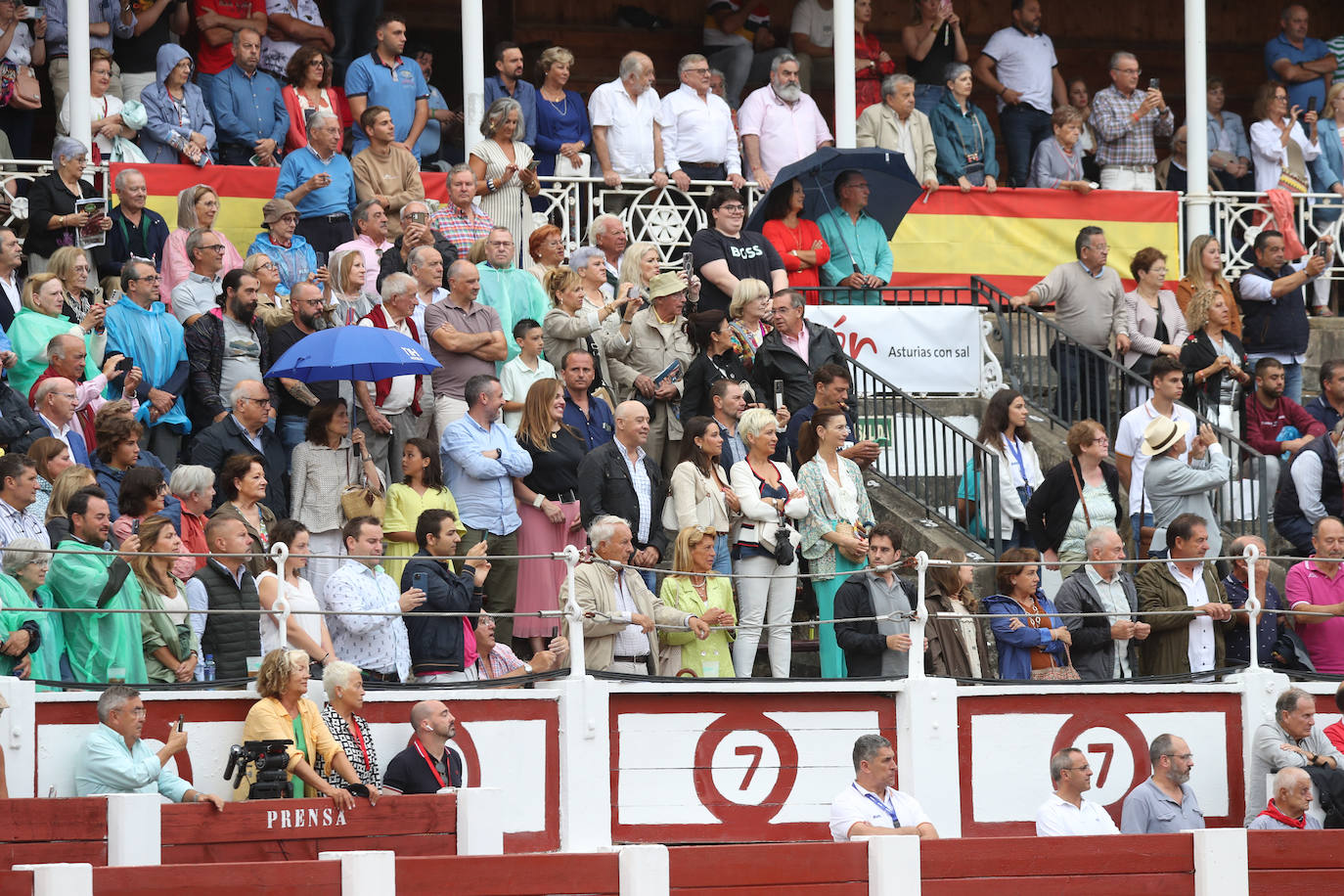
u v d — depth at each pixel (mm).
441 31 73125
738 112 62875
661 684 38812
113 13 58875
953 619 42188
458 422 44250
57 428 42594
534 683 39500
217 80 58031
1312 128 67875
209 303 49469
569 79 73375
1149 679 42062
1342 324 64125
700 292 53344
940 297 59438
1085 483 48000
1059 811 38719
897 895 33781
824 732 39938
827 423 44469
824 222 58625
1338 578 45125
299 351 44031
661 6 74062
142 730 35125
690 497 43062
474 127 59031
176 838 33031
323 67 59031
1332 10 79500
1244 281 60906
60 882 29250
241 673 37594
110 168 55250
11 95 56188
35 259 51750
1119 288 58375
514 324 50719
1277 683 42625
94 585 35625
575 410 46969
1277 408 56406
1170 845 35531
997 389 56844
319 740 35125
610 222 54656
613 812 38344
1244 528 52281
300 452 43875
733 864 33312
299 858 33875
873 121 62812
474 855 32219
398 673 38688
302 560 38500
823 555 43594
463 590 39469
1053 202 64562
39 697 34250
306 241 53656
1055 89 69250
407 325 48281
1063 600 43250
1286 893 35812
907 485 51188
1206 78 70688
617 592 40094
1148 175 66625
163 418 46438
